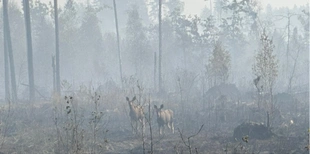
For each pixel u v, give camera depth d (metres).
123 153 56.59
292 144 55.50
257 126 61.88
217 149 55.34
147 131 73.06
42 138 63.41
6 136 68.31
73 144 50.16
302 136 59.84
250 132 61.22
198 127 74.81
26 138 65.31
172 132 71.12
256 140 59.19
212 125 76.00
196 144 59.53
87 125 72.19
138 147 58.50
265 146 55.03
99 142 60.03
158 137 67.06
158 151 55.88
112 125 77.50
